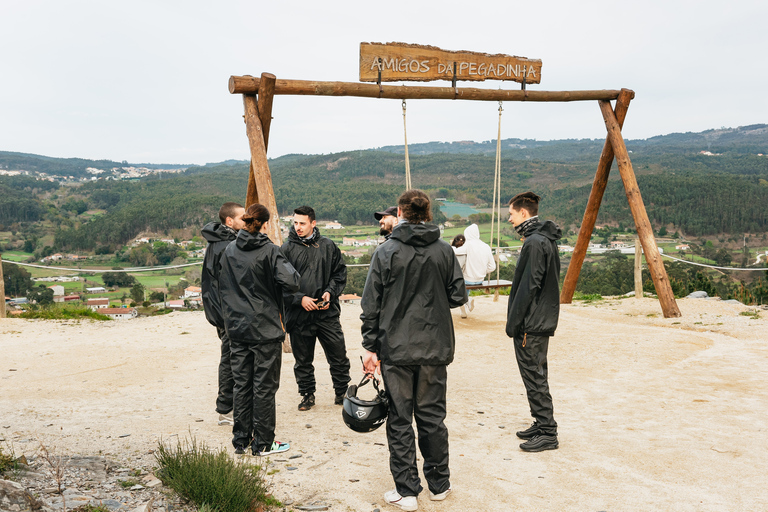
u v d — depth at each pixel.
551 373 6.06
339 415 4.53
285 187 146.62
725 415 4.38
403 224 2.89
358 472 3.25
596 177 10.39
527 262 3.61
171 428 4.06
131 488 2.80
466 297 2.94
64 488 2.68
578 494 2.95
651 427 4.13
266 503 2.77
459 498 2.92
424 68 8.37
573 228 100.75
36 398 4.88
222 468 2.83
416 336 2.83
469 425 4.27
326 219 115.31
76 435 3.79
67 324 9.08
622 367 6.23
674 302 9.40
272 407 3.54
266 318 3.47
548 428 3.69
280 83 7.12
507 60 8.97
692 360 6.43
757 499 2.83
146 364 6.43
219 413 4.34
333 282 4.60
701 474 3.19
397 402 2.81
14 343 7.52
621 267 56.53
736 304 10.31
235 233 4.26
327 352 4.78
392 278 2.84
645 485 3.05
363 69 7.96
